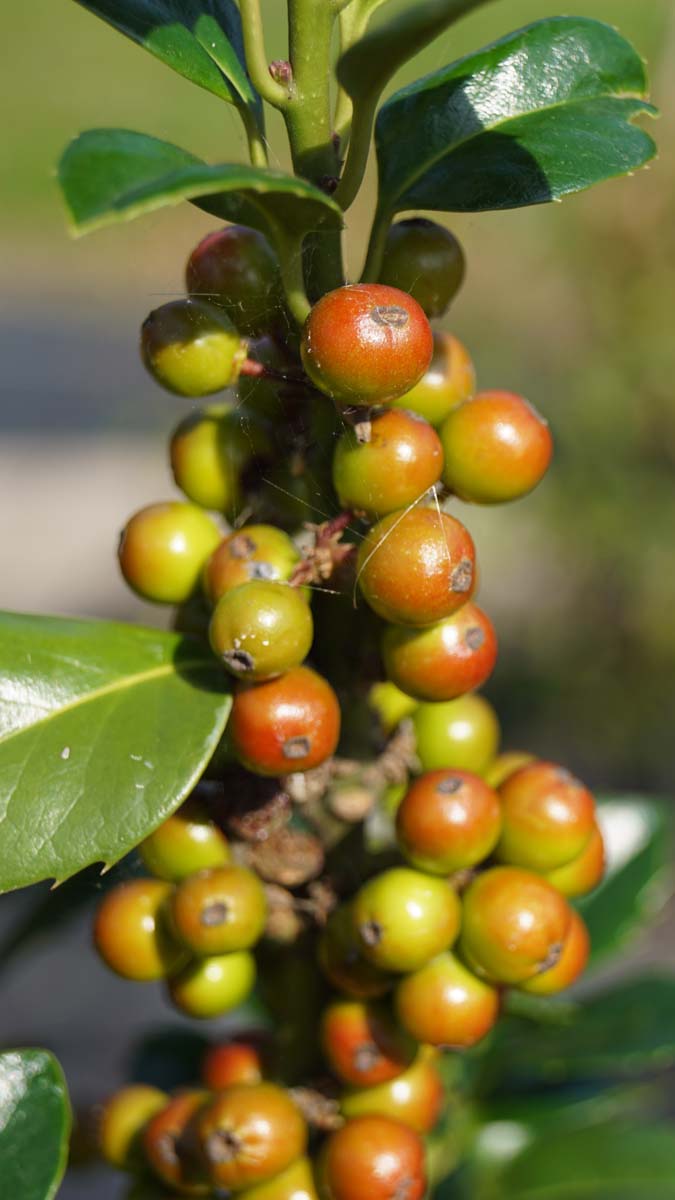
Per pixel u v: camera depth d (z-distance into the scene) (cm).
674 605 81
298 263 20
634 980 25
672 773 80
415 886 21
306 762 20
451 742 23
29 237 180
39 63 204
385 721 23
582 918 26
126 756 20
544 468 21
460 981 21
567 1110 25
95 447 119
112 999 61
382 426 20
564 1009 25
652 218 79
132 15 21
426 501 21
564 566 83
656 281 79
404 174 21
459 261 21
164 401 108
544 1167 25
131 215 18
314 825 22
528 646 84
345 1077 22
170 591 22
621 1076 25
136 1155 22
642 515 81
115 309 157
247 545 21
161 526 22
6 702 20
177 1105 22
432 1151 25
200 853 21
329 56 20
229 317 21
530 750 81
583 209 80
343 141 21
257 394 21
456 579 20
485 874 21
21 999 61
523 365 81
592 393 79
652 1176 24
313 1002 22
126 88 184
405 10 19
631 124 21
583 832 22
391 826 24
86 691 21
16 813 20
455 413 21
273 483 21
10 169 180
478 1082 25
